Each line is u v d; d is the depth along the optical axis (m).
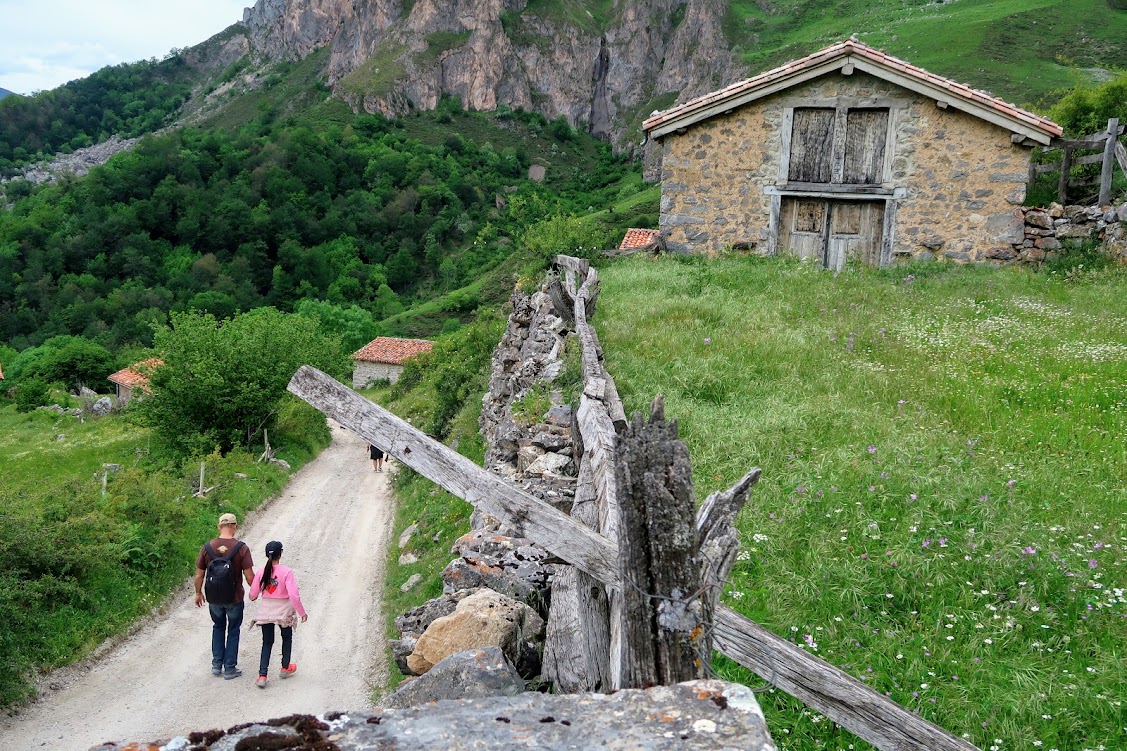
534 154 176.25
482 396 16.09
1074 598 4.57
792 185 16.81
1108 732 3.56
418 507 13.95
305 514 16.42
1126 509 5.70
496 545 5.22
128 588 10.27
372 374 53.12
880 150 16.36
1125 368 9.09
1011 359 9.61
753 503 5.71
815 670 3.07
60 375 61.66
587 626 3.44
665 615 2.26
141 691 7.72
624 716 1.74
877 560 4.93
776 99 16.73
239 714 6.94
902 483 5.93
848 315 11.96
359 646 8.53
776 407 7.75
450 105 187.00
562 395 7.71
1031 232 15.85
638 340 10.32
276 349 25.95
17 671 7.60
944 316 11.79
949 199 16.11
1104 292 13.17
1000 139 15.68
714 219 17.44
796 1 179.62
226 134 144.38
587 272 13.61
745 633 3.08
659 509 2.26
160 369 24.83
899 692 3.79
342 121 166.75
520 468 6.69
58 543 9.92
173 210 111.31
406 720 1.71
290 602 7.59
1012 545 5.00
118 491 12.98
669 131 17.33
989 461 6.51
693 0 189.25
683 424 7.22
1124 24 75.69
